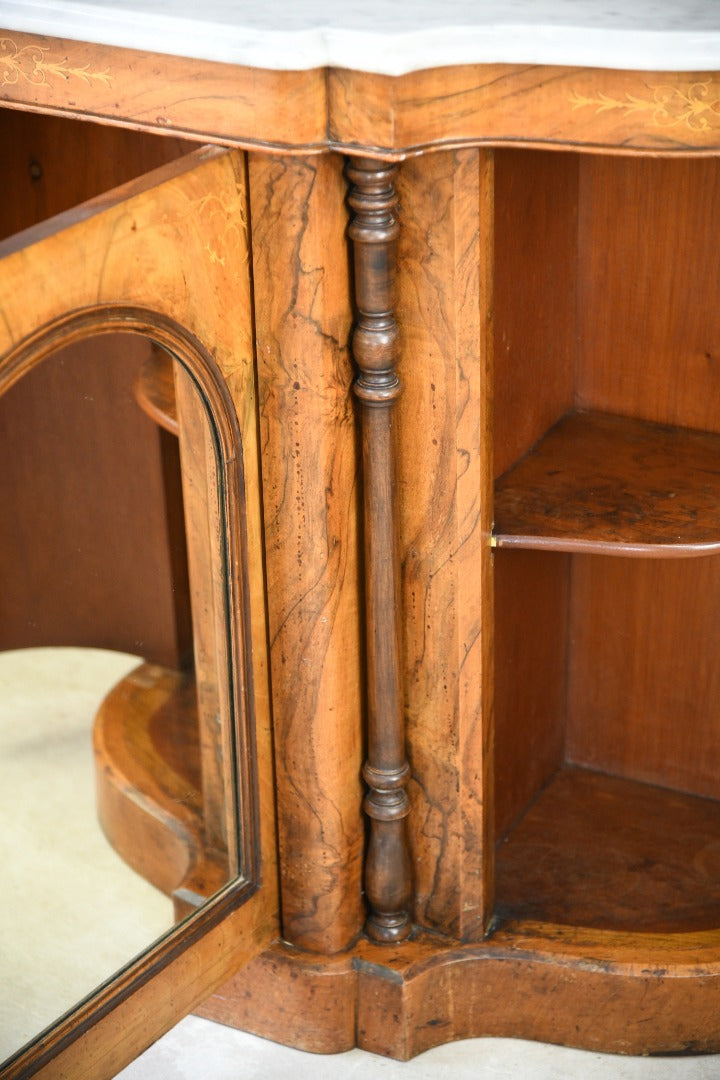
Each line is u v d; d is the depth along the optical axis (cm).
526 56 117
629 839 182
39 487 118
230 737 150
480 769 152
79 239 115
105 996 140
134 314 122
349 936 161
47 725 127
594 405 178
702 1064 160
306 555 142
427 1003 160
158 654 138
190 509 136
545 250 162
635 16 120
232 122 122
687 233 165
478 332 134
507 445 162
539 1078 158
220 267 129
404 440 140
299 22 118
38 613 122
